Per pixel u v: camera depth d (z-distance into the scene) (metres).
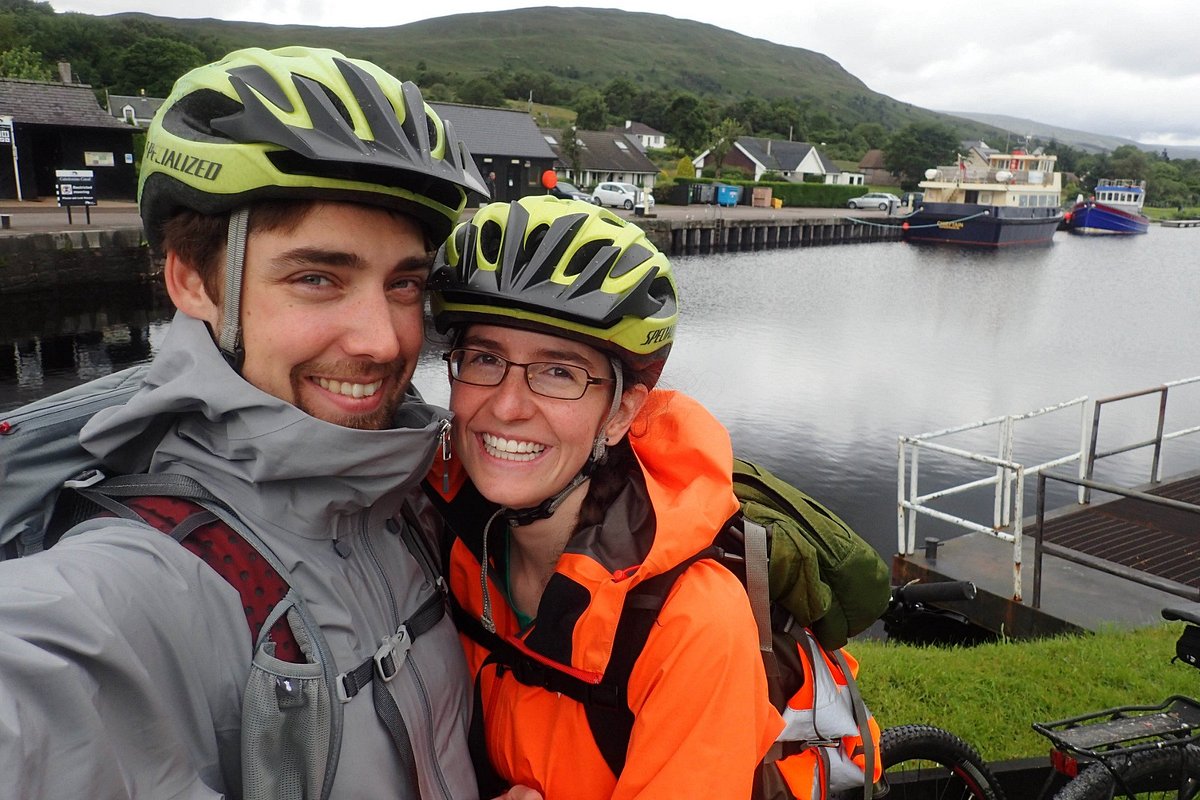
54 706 0.42
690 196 27.94
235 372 0.56
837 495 5.25
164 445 0.58
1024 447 6.29
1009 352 10.16
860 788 1.12
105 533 0.52
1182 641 1.41
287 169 0.55
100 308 10.45
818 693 0.87
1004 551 3.20
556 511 0.77
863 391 7.98
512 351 0.73
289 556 0.57
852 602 0.89
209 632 0.53
